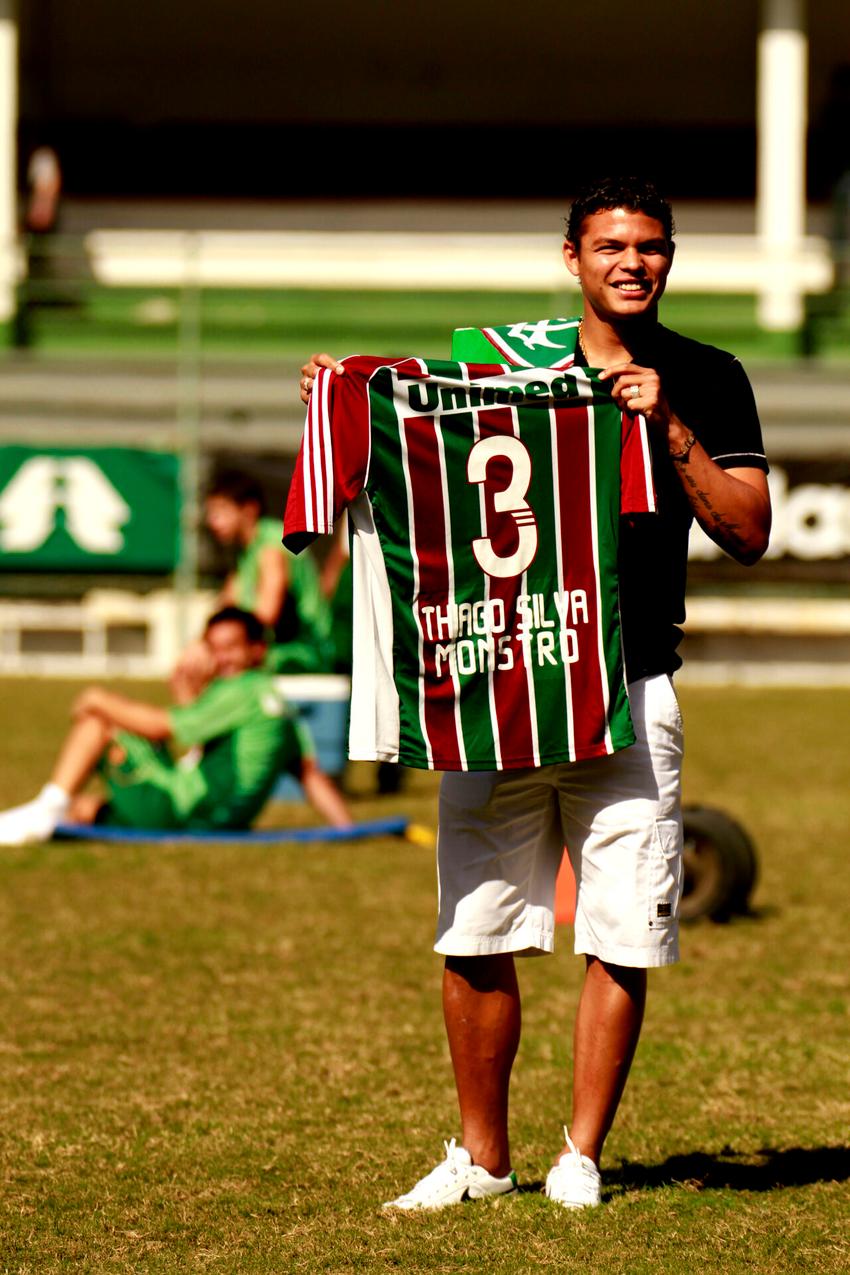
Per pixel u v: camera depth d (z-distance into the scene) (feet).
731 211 226.79
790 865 78.64
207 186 223.71
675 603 35.04
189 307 177.58
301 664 99.25
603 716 33.73
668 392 34.55
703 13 219.82
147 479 163.84
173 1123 41.75
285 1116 42.34
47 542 164.14
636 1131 41.19
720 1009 53.26
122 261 206.08
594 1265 31.53
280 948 61.21
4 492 163.84
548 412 33.83
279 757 82.38
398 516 34.27
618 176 34.30
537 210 225.15
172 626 170.50
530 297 185.68
